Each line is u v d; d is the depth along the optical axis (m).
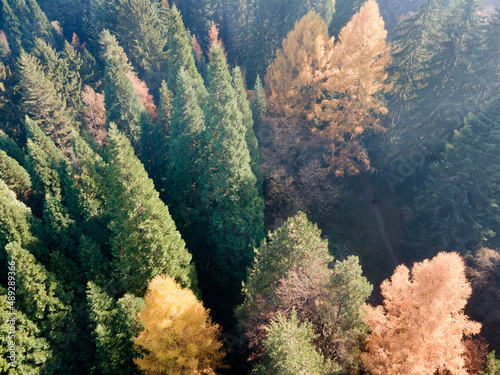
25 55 46.72
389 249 32.91
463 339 23.28
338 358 17.48
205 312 20.11
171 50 40.94
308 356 13.59
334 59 34.78
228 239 27.38
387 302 19.17
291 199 32.56
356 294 15.74
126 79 41.34
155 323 18.22
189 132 32.25
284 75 37.56
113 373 20.78
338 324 16.80
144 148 44.19
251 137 32.19
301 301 17.95
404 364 16.47
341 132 34.88
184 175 32.84
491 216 27.23
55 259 24.88
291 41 38.88
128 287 23.59
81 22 82.56
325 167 36.69
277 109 37.75
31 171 32.78
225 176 26.62
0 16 79.12
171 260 22.38
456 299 16.39
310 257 17.80
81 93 52.88
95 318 20.73
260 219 28.06
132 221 20.92
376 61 33.41
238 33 69.69
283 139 33.88
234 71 31.31
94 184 29.28
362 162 37.09
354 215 35.66
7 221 23.94
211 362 19.77
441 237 29.45
